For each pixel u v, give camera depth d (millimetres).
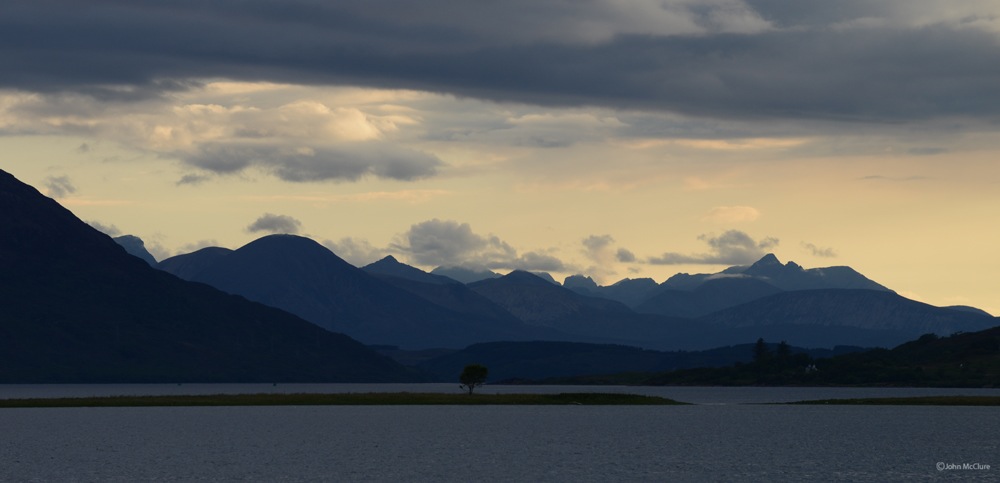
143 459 156250
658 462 154500
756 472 143500
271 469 145625
